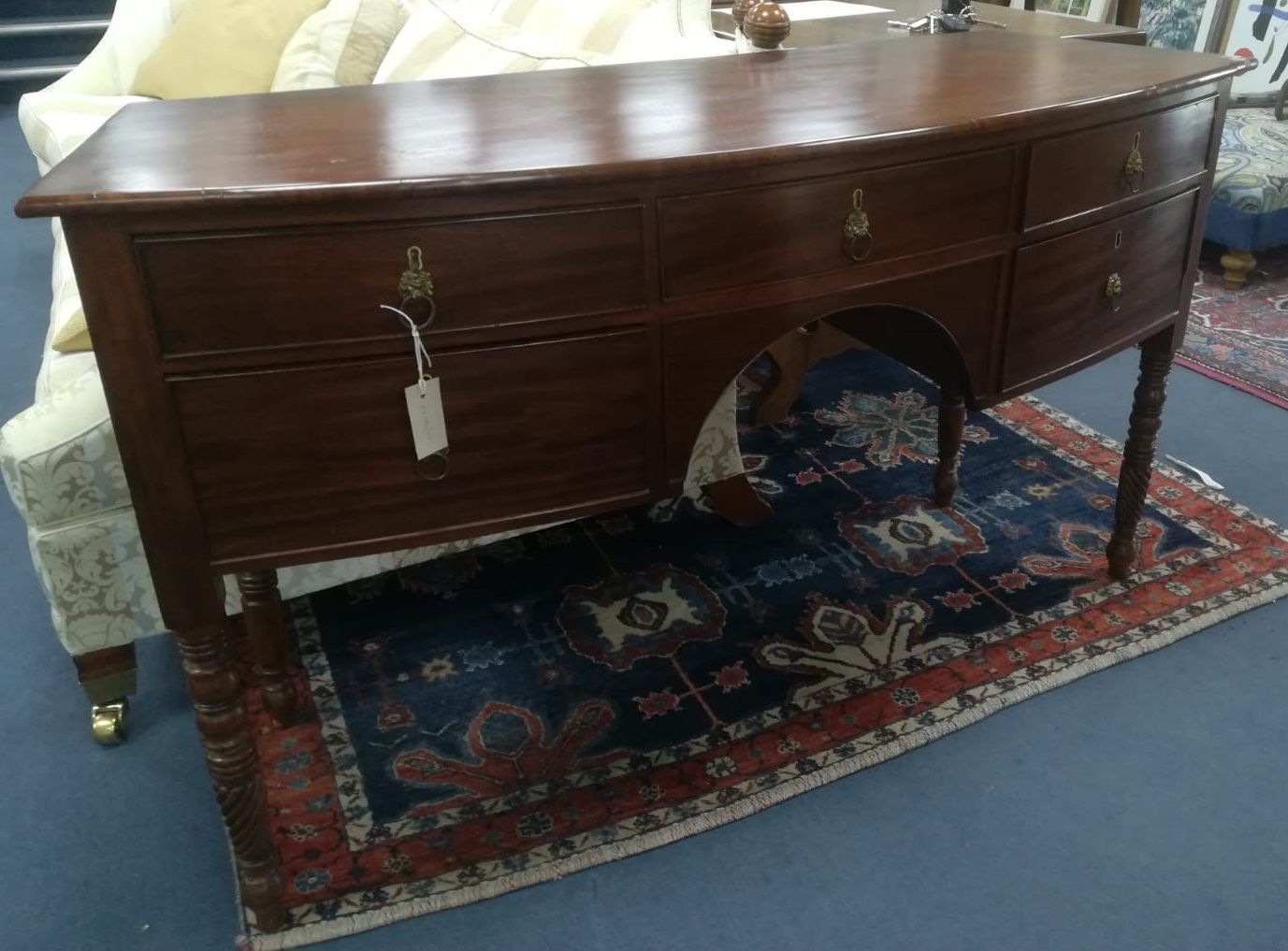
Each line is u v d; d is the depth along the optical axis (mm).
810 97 1262
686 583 1797
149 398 936
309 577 1555
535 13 2059
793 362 2213
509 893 1254
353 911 1229
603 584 1803
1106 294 1393
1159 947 1168
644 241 1020
